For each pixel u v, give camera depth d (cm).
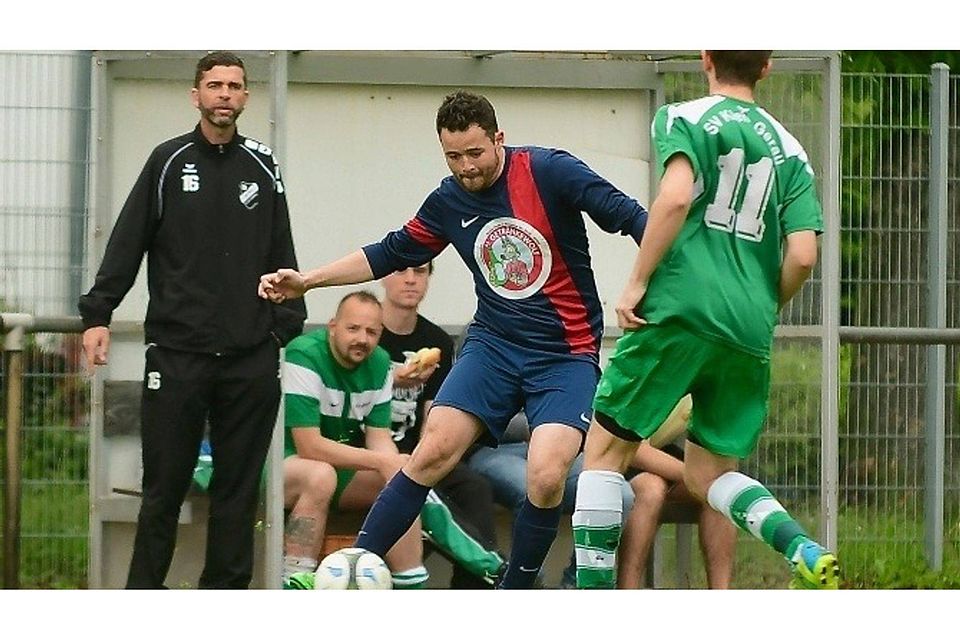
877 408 3666
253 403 2802
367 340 3022
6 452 2922
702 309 2377
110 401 3044
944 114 3644
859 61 4528
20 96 3325
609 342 3325
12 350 2911
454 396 2712
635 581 2984
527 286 2683
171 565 3003
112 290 2773
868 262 3662
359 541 2750
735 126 2386
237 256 2791
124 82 3039
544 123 3294
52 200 3344
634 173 3309
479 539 2947
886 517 3656
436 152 3303
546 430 2652
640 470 3039
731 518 2459
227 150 2808
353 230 3291
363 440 3091
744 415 2455
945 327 3684
